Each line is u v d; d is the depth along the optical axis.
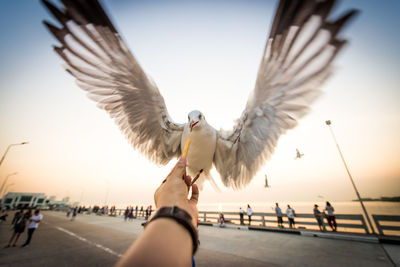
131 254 0.37
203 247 7.73
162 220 0.57
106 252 7.14
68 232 12.19
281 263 5.67
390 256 5.94
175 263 0.38
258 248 7.49
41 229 13.67
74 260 6.23
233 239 9.35
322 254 6.45
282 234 10.56
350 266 5.29
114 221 20.08
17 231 8.48
